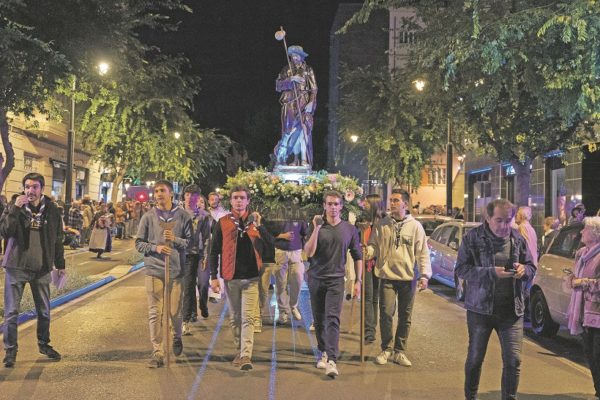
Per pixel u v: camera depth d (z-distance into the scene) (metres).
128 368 7.08
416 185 29.02
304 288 14.02
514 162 14.66
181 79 27.25
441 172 44.59
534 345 8.95
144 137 26.73
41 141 31.94
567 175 20.86
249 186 10.41
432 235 16.11
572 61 10.02
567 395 6.33
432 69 14.04
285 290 9.88
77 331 9.19
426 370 7.18
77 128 27.11
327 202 6.99
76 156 38.09
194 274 9.20
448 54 11.91
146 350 7.97
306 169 13.36
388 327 7.48
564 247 9.09
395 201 7.41
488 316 5.41
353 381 6.66
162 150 27.19
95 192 43.09
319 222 6.96
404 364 7.38
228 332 9.23
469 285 5.49
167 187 7.32
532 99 13.09
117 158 29.14
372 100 27.09
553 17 9.46
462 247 5.57
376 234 7.55
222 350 8.03
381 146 26.84
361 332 7.52
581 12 9.14
